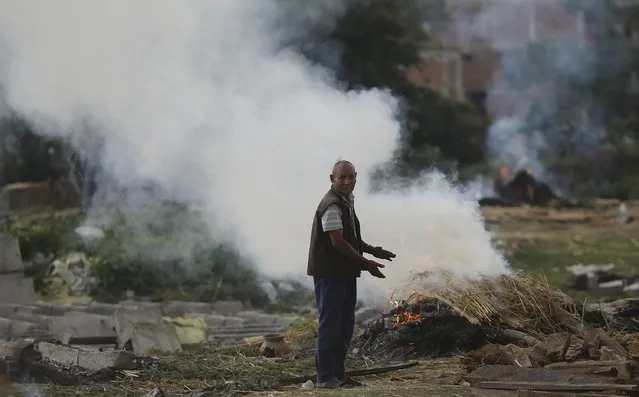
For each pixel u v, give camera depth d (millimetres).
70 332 19719
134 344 18984
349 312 15352
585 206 58719
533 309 18266
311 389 14891
